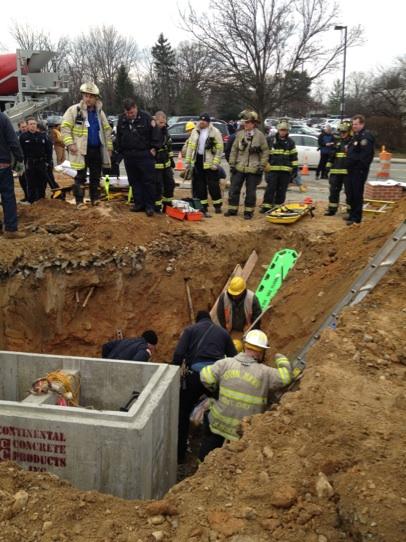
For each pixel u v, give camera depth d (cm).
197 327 637
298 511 342
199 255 952
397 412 429
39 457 425
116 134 997
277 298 872
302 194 1537
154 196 1023
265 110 2842
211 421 525
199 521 337
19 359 551
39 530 332
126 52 7119
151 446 438
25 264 878
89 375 544
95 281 903
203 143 1072
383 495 336
